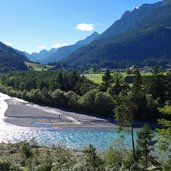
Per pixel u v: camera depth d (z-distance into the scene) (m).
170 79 112.25
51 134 83.69
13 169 24.39
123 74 173.12
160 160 47.03
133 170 38.00
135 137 79.38
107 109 110.75
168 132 20.22
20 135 81.12
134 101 104.56
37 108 120.31
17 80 168.50
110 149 47.16
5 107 120.00
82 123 98.25
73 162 36.31
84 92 131.12
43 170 30.11
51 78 152.50
